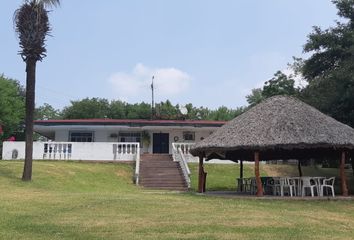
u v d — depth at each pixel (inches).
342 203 773.3
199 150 904.9
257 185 854.5
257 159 860.0
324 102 1150.3
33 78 949.2
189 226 477.7
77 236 414.9
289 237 430.3
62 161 1323.8
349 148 836.6
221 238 418.0
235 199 805.9
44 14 942.4
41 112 3149.6
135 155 1382.9
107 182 1114.1
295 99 932.0
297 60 1722.4
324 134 826.8
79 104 2716.5
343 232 474.9
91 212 562.9
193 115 2699.3
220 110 2842.0
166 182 1154.7
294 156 1153.4
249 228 475.2
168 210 596.4
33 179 962.7
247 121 898.1
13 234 414.0
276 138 823.1
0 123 1845.5
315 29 1245.1
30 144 946.1
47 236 410.3
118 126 1556.3
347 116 1119.6
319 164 1553.9
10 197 696.4
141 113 2672.2
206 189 1136.8
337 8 1226.6
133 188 1080.2
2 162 1140.5
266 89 1753.2
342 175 865.5
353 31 1170.6
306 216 592.4
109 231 442.6
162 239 407.2
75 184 1016.9
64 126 1550.2
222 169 1342.3
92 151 1391.5
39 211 562.3
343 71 1088.8
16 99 2386.8
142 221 504.4
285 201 789.9
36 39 927.7
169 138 1648.6
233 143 850.1
